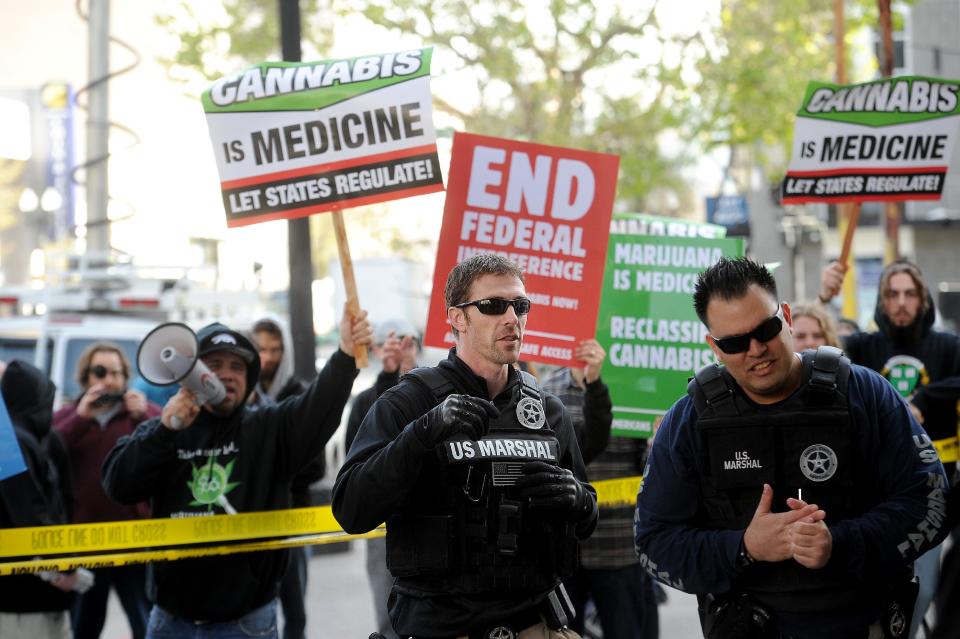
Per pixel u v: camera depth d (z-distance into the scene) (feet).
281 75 17.07
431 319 18.31
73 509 21.86
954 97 21.68
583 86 69.00
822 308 21.42
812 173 21.95
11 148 72.08
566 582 20.42
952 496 12.30
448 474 11.98
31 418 19.12
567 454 12.92
